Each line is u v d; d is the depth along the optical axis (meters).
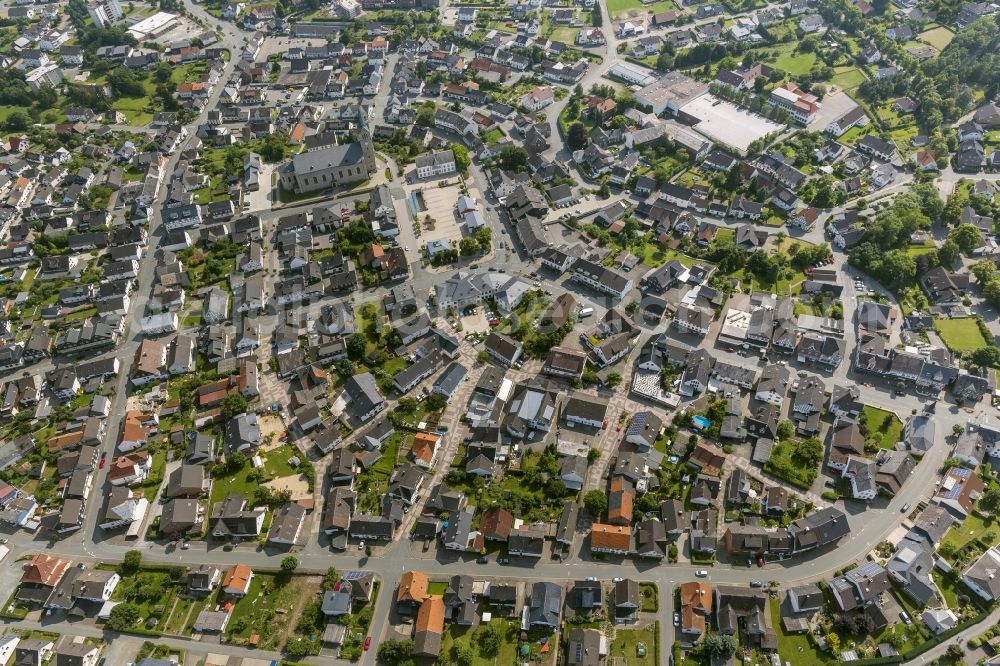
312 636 141.25
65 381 192.88
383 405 186.25
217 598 149.00
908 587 142.75
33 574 150.88
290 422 183.62
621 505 157.88
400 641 136.00
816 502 161.25
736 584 146.75
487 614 143.00
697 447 169.00
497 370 190.50
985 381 182.38
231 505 162.25
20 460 178.75
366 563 154.00
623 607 143.12
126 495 166.12
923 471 167.00
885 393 186.12
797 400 182.12
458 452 175.25
